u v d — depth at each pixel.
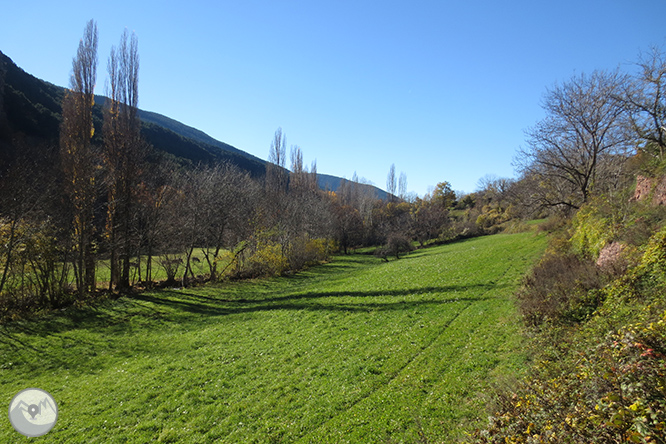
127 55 38.12
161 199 40.75
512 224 64.00
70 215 32.31
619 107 27.28
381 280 34.12
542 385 7.79
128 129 37.91
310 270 57.25
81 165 32.66
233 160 155.00
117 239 36.84
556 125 31.75
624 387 5.16
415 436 9.13
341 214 89.31
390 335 17.69
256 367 16.66
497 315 17.12
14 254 28.47
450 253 47.72
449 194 118.88
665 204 16.66
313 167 107.25
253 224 51.09
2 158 35.88
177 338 23.52
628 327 7.77
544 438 5.77
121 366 19.00
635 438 4.20
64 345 22.58
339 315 23.45
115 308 31.12
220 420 12.41
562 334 11.27
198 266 53.22
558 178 36.72
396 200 123.00
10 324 26.14
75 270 33.16
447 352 14.08
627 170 29.56
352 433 10.02
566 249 24.06
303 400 12.73
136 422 12.95
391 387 12.18
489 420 7.59
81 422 13.20
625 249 14.45
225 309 31.86
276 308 28.91
